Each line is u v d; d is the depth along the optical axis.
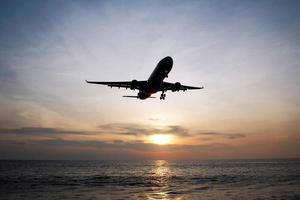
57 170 179.00
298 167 194.50
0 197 57.47
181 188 72.50
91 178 108.44
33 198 55.91
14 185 80.62
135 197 56.50
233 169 184.88
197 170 180.00
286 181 87.00
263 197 54.44
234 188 70.75
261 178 101.00
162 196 57.41
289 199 51.66
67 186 78.00
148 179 104.06
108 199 54.19
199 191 65.50
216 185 79.31
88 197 56.81
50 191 66.50
